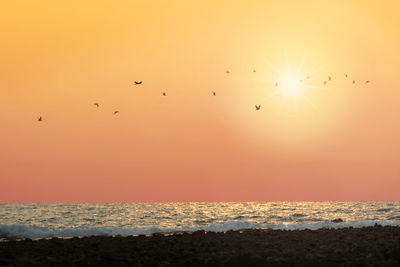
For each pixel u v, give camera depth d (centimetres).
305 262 2752
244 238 3681
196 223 7150
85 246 3275
